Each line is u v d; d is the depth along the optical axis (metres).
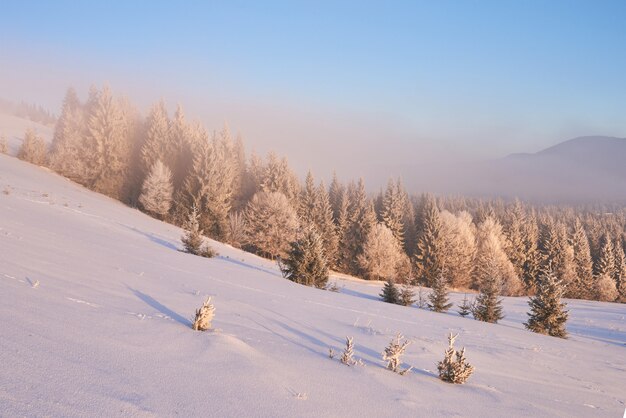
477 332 13.85
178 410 2.97
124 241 18.36
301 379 4.43
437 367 6.61
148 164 58.81
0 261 7.18
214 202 54.84
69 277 7.53
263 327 7.40
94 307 5.74
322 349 6.65
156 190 52.09
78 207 29.17
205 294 9.66
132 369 3.61
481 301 29.47
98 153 56.03
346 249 71.94
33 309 4.73
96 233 18.05
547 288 23.66
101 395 2.93
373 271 64.69
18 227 12.47
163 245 24.05
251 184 76.50
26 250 8.98
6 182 29.86
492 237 73.50
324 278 26.50
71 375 3.14
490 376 7.43
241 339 5.81
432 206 79.38
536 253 81.81
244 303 9.66
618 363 12.46
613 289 77.56
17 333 3.75
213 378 3.83
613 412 6.24
